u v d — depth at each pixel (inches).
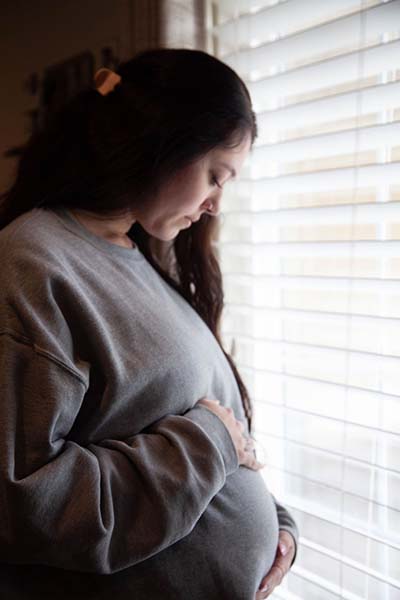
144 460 24.3
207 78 28.3
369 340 37.0
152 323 27.6
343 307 39.1
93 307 25.1
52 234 26.4
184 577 26.0
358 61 34.2
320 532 41.0
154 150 27.4
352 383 37.8
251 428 39.2
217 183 30.6
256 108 42.3
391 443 36.4
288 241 40.1
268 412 44.0
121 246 30.8
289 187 39.1
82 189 28.4
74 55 52.9
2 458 21.3
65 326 23.7
